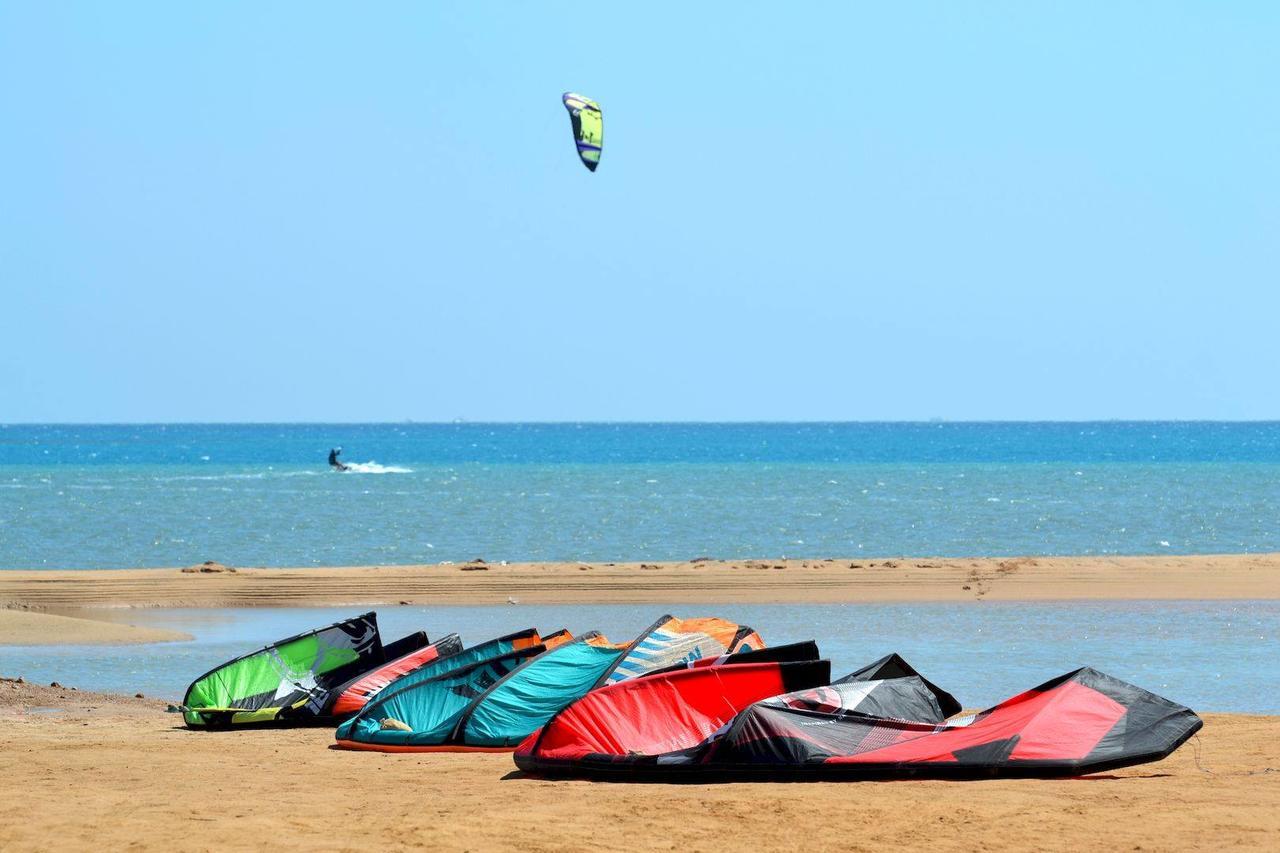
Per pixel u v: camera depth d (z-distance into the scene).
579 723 21.42
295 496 124.75
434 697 26.44
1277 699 31.70
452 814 17.34
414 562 72.31
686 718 21.88
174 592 55.12
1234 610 48.94
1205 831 15.70
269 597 54.31
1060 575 58.84
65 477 167.12
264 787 20.06
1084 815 16.62
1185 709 20.39
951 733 20.22
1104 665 36.62
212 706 29.72
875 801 17.61
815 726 20.36
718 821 16.69
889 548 78.62
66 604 52.44
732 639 28.17
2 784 20.39
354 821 16.95
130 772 21.77
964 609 49.66
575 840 15.76
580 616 49.00
